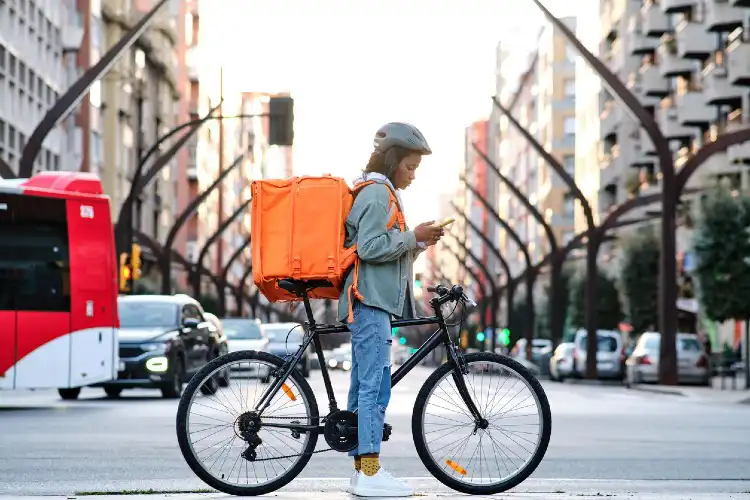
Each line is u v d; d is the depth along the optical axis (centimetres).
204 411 901
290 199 905
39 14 7838
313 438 911
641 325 7412
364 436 896
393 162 923
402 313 920
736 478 1179
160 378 3061
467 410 926
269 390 909
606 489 1027
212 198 15688
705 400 3606
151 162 11206
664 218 4691
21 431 1844
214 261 16038
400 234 897
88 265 2552
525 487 1038
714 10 7012
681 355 5375
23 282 2498
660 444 1681
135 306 3231
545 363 7275
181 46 13850
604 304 8381
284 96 4150
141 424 2017
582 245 6875
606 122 10638
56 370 2508
